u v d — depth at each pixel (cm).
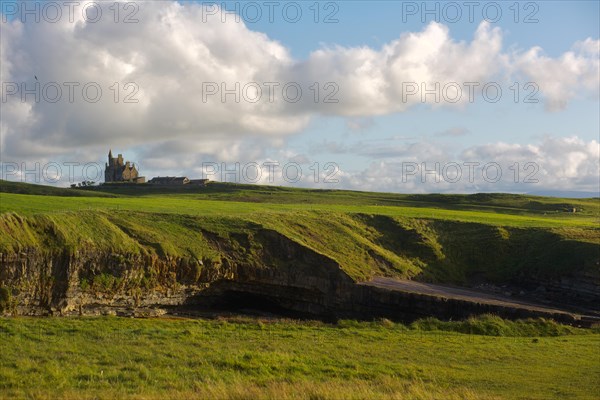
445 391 2317
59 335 3325
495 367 3067
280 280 6525
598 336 4562
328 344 3512
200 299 6328
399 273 7438
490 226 8906
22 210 6203
